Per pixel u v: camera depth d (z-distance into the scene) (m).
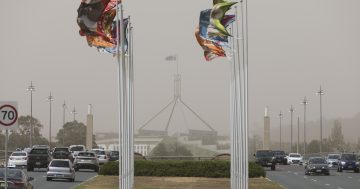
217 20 79.00
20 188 66.06
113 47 75.81
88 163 147.88
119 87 75.44
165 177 126.44
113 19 73.81
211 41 88.06
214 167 128.12
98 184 105.19
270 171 160.12
